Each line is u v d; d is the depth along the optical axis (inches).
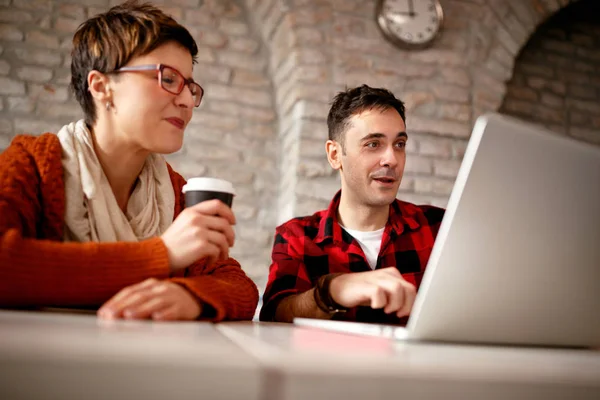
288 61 104.3
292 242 63.2
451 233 22.7
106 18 41.4
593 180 24.6
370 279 38.7
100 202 40.8
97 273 30.4
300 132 100.0
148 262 31.7
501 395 12.6
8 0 99.0
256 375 11.5
